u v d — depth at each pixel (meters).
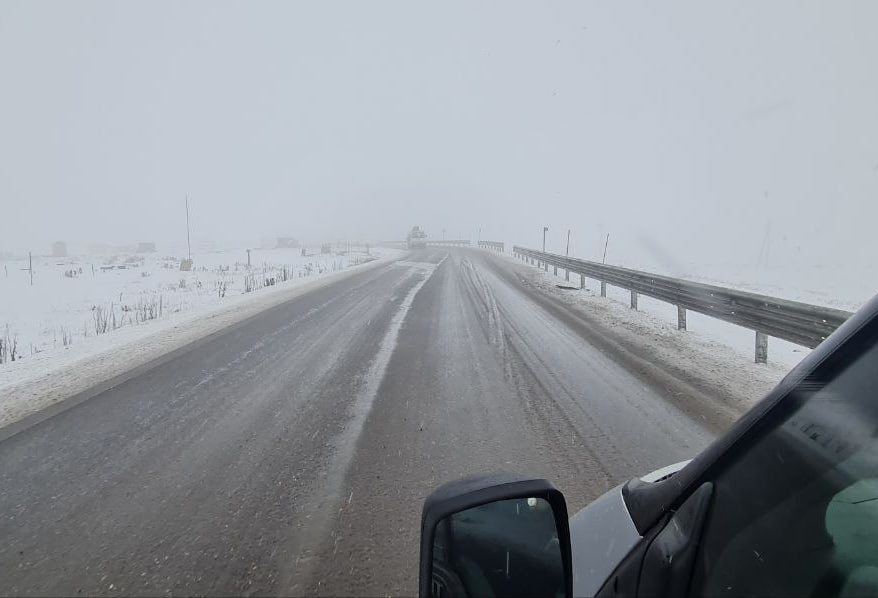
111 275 24.59
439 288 15.92
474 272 22.25
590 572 1.41
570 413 5.01
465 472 3.80
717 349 7.79
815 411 1.24
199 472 3.89
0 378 6.70
